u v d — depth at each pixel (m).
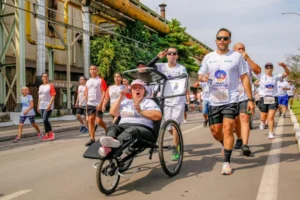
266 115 10.24
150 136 4.54
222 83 4.86
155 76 5.22
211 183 4.39
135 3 27.41
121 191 4.16
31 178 5.04
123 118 4.71
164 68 6.02
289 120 14.37
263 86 8.62
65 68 25.00
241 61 4.91
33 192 4.29
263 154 6.28
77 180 4.82
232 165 5.39
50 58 21.69
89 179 4.87
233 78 4.88
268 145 7.34
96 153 3.90
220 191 4.05
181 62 33.84
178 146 5.04
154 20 29.25
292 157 5.96
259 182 4.40
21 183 4.76
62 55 25.41
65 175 5.16
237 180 4.50
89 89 8.10
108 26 28.12
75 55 27.12
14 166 6.03
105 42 24.88
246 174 4.81
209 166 5.37
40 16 17.05
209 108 5.07
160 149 4.49
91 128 8.24
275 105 8.44
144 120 4.61
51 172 5.40
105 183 4.09
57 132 12.38
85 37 21.50
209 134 9.67
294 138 8.41
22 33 15.41
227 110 4.81
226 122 4.80
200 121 15.27
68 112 18.97
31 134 11.15
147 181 4.57
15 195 4.17
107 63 24.12
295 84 22.77
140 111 4.49
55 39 23.94
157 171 5.10
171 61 5.93
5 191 4.38
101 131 12.03
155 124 4.70
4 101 18.45
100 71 24.09
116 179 4.23
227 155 4.85
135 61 26.20
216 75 4.89
